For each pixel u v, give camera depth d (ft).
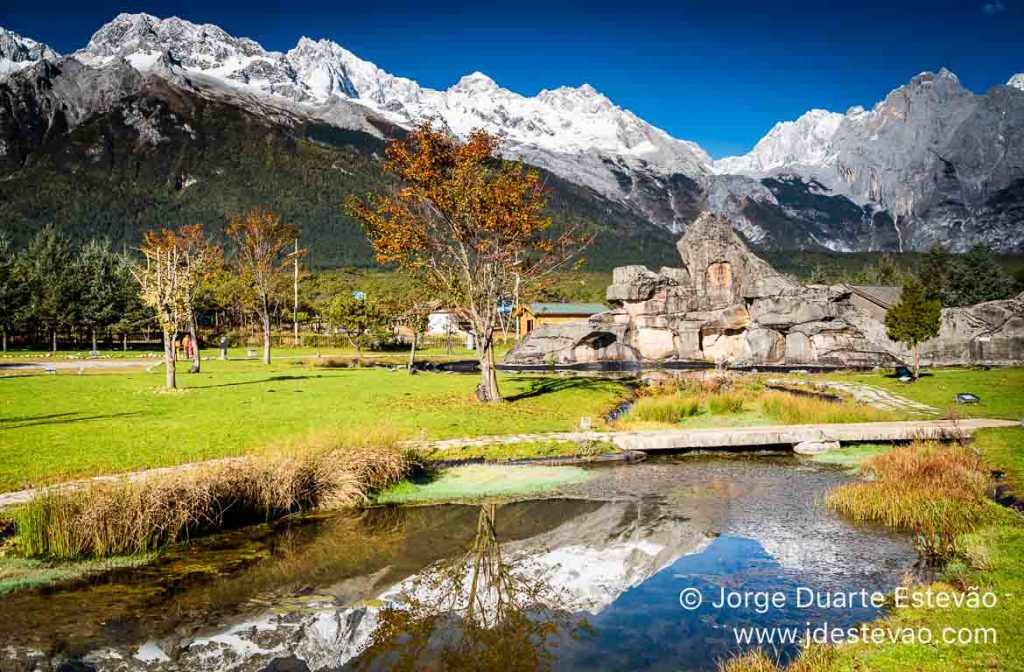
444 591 36.58
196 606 34.30
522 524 49.06
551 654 29.04
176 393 102.53
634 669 27.35
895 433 75.92
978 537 40.19
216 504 47.01
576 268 105.40
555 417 87.86
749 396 109.60
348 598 35.58
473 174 97.14
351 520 50.01
